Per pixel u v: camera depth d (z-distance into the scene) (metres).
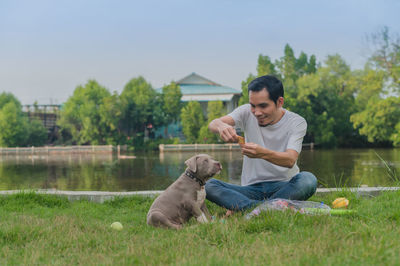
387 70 36.88
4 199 5.53
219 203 4.03
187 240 2.89
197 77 54.41
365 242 2.41
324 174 15.41
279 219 3.21
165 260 2.44
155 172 18.62
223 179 14.77
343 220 3.24
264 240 2.73
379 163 20.50
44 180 16.27
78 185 14.36
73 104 47.59
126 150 43.28
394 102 33.84
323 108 43.25
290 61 47.56
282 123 3.88
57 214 4.68
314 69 52.94
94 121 45.47
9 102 47.69
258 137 3.96
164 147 39.81
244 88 43.06
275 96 3.66
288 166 3.62
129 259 2.48
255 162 4.15
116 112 44.59
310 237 2.73
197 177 3.88
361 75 43.53
